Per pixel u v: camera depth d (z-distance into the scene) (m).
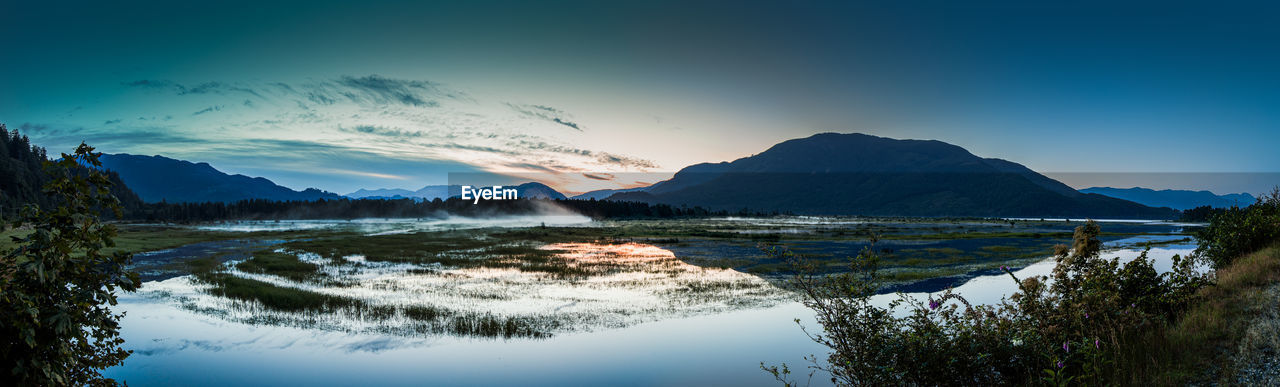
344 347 14.75
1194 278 9.56
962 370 6.59
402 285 27.19
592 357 13.52
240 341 15.30
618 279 29.53
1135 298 9.01
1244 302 9.15
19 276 4.72
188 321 17.92
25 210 4.77
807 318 17.84
